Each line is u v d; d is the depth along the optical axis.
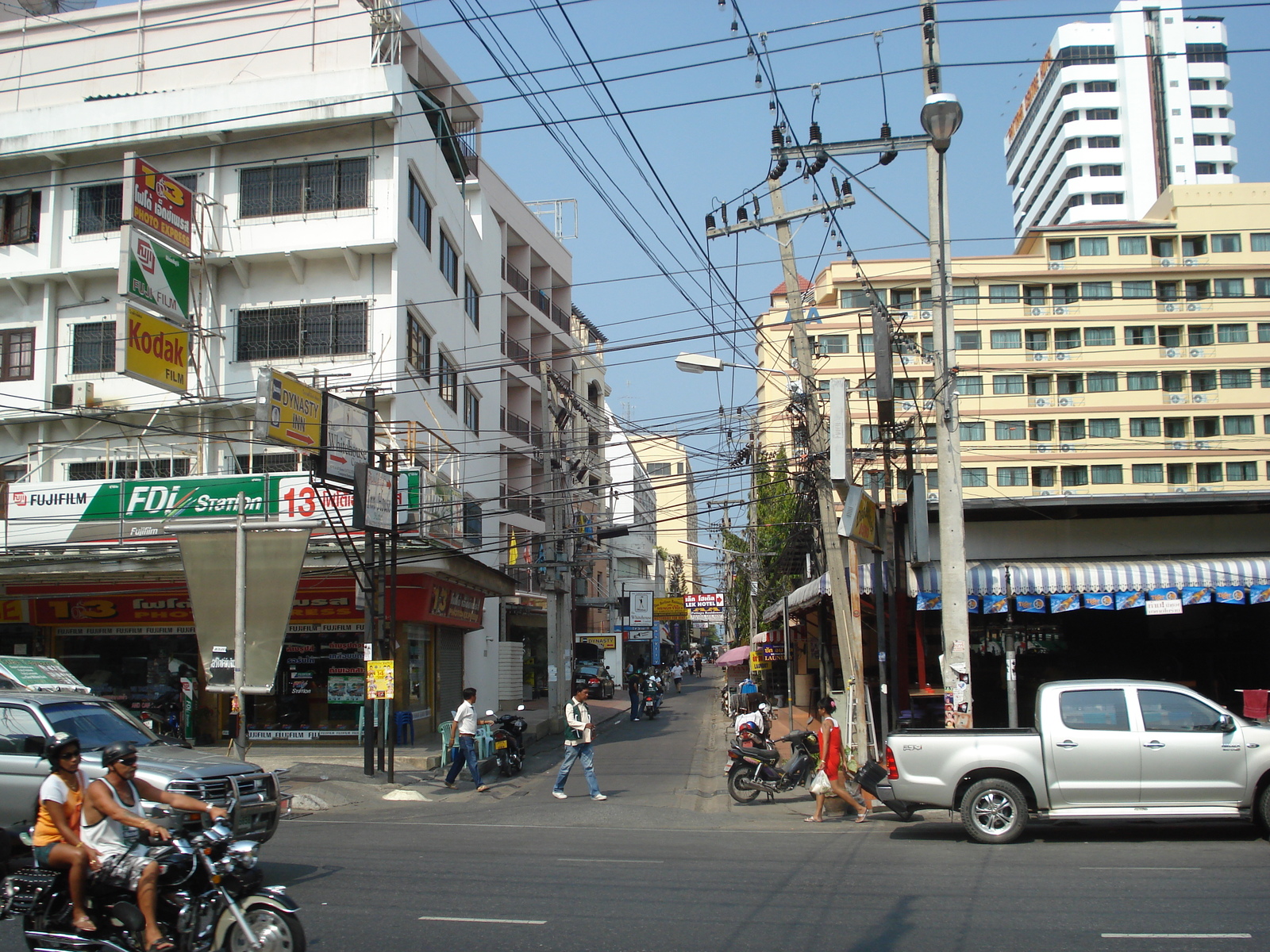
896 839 12.63
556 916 8.16
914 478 18.73
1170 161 88.31
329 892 9.20
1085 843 11.83
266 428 19.19
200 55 29.95
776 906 8.46
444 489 25.08
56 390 26.86
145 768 9.48
